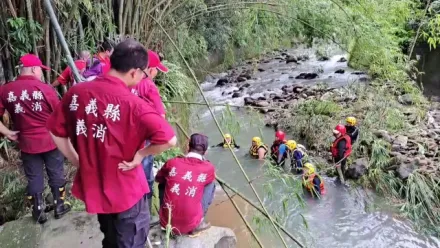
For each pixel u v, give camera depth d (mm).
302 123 6914
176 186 3018
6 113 3600
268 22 6617
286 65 11695
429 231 4590
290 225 4602
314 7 6051
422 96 7898
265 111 7863
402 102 7496
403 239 4477
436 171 5289
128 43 1700
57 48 3871
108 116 1657
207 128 7184
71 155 1835
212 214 4656
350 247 4324
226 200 4945
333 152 5703
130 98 1680
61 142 1795
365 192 5305
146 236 2025
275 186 5156
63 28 3865
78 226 3023
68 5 3812
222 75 10555
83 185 1770
